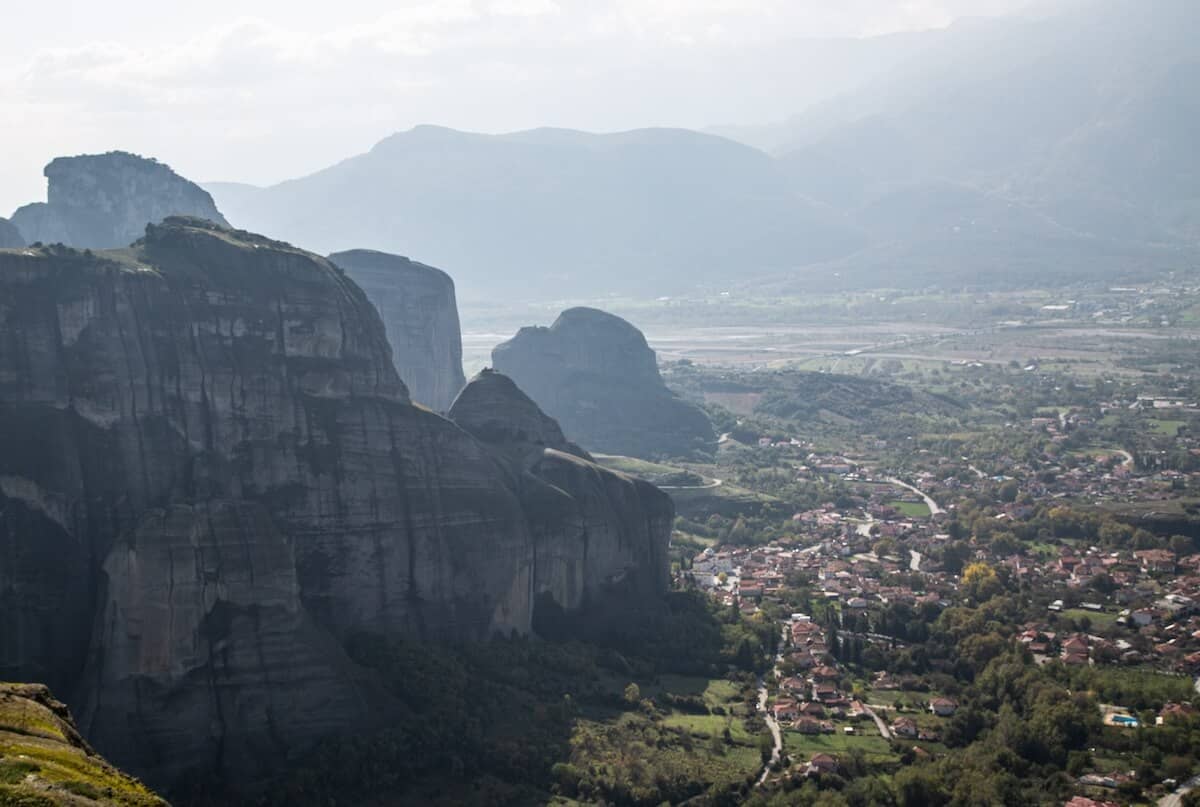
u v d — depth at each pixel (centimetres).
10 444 18138
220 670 17762
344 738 18300
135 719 17112
